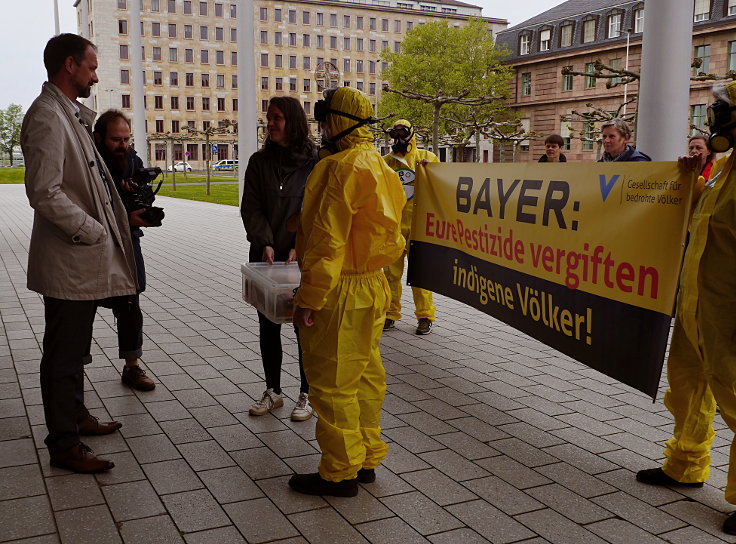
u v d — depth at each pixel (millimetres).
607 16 57500
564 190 4465
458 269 5840
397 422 4590
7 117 105062
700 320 3248
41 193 3422
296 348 6312
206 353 6152
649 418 4711
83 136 3670
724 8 47781
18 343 6355
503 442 4277
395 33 104750
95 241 3617
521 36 64312
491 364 5953
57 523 3221
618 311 3990
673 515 3383
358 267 3354
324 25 101000
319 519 3289
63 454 3723
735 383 3193
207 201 29688
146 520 3260
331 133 3396
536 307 4777
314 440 4250
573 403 4996
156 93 94000
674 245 3586
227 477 3730
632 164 3895
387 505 3443
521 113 64562
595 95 58188
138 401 4906
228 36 97312
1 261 11664
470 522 3285
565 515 3367
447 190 5945
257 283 4172
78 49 3621
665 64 7902
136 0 28688
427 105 54594
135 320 5105
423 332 6988
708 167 5113
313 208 3301
